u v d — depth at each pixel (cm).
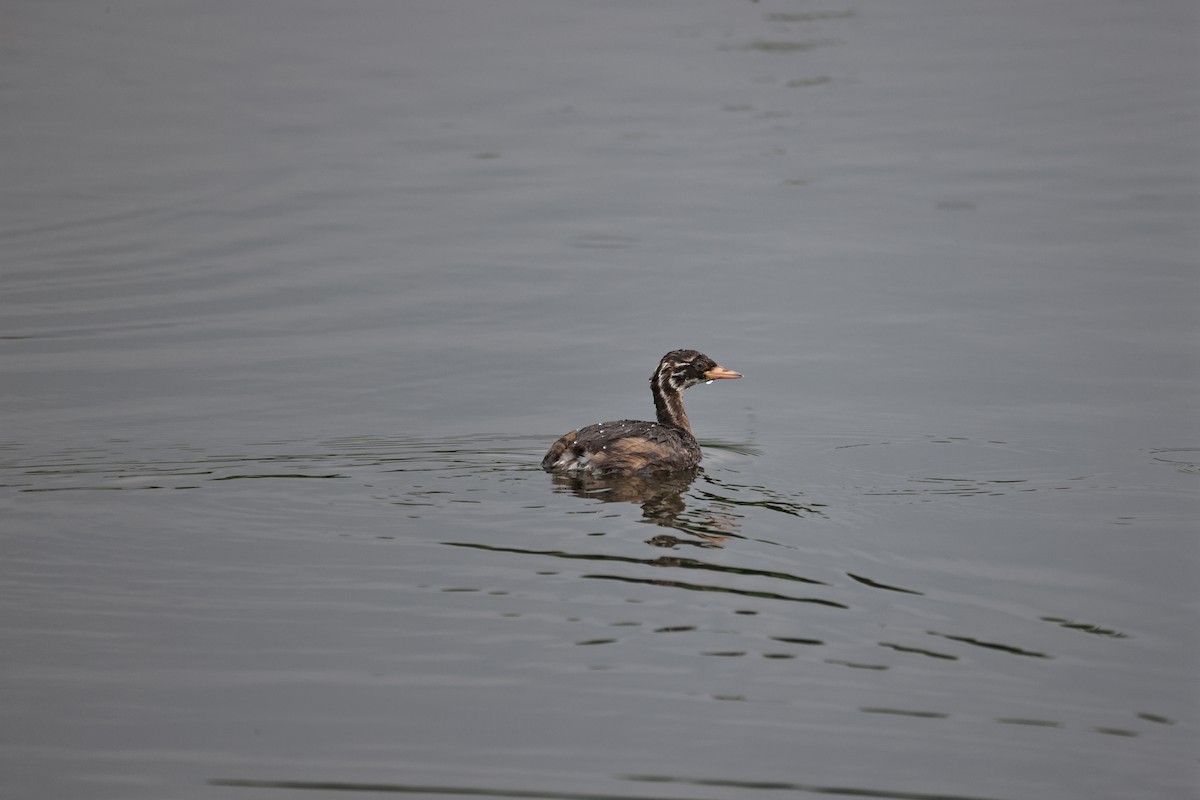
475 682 1114
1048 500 1541
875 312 2312
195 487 1537
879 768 1010
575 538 1395
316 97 3694
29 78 3800
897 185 2973
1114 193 2881
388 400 1928
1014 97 3588
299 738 1038
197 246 2664
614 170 3114
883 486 1585
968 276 2461
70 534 1394
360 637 1181
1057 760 1024
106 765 1002
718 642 1178
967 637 1201
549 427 1819
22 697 1086
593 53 4044
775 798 972
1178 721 1074
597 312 2334
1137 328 2203
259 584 1280
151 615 1218
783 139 3306
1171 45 3991
